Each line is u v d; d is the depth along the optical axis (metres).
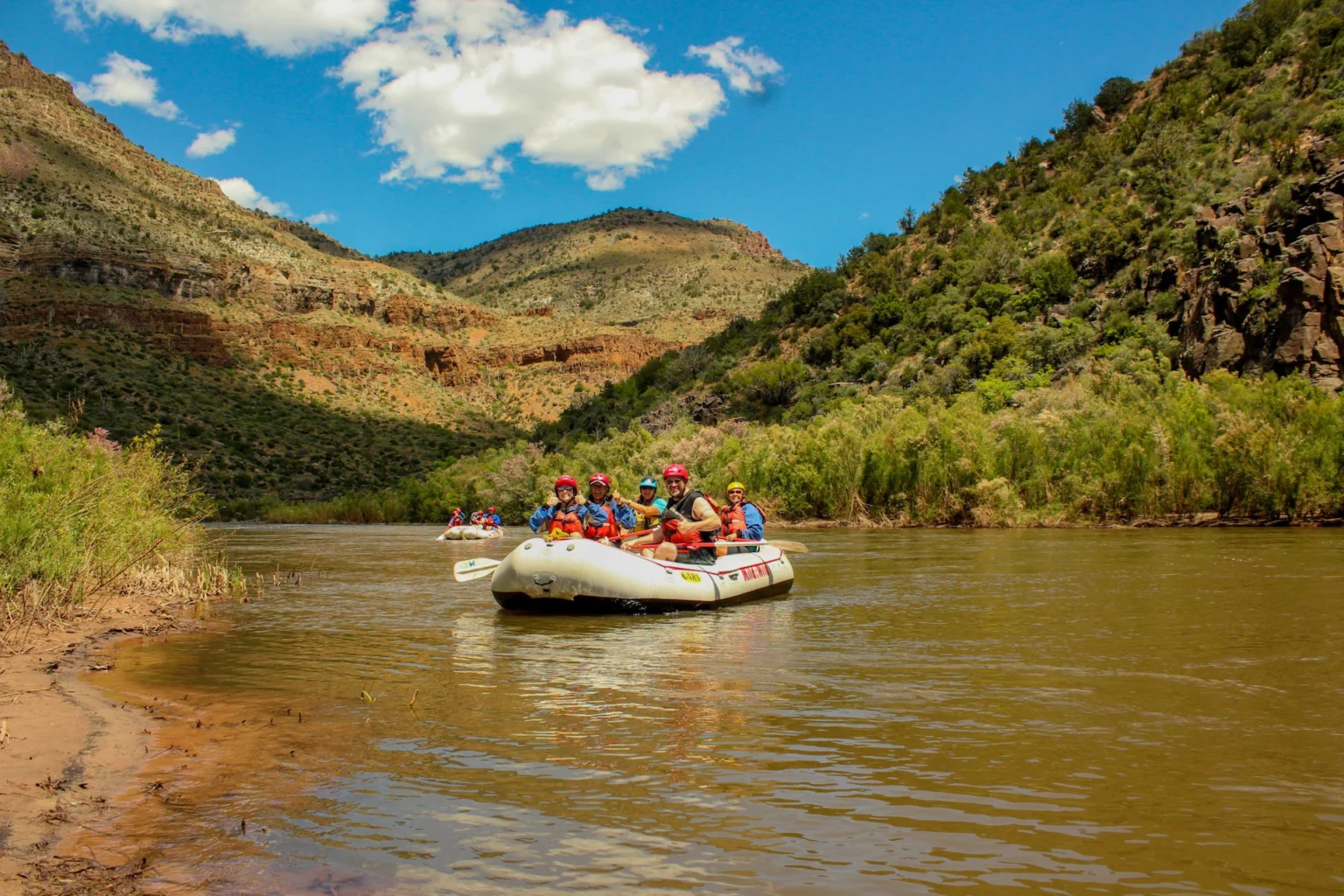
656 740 4.62
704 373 91.25
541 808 3.66
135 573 11.48
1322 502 24.84
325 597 11.95
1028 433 30.48
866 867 3.06
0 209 131.88
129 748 4.57
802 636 7.96
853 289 93.62
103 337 116.56
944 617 8.96
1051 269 68.38
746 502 12.77
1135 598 9.96
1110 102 105.69
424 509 64.06
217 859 3.20
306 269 174.62
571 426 97.50
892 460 33.12
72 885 3.01
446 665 6.81
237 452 100.81
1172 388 31.33
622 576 9.58
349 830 3.45
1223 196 63.16
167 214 159.12
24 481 9.80
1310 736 4.55
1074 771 4.05
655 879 2.99
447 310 190.12
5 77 183.75
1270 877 2.96
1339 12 83.69
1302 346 40.91
